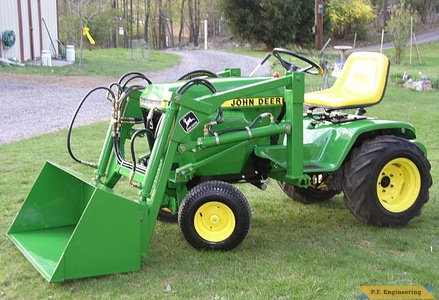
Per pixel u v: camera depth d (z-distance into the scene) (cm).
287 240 455
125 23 5181
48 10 2459
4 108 1220
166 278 380
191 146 418
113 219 379
